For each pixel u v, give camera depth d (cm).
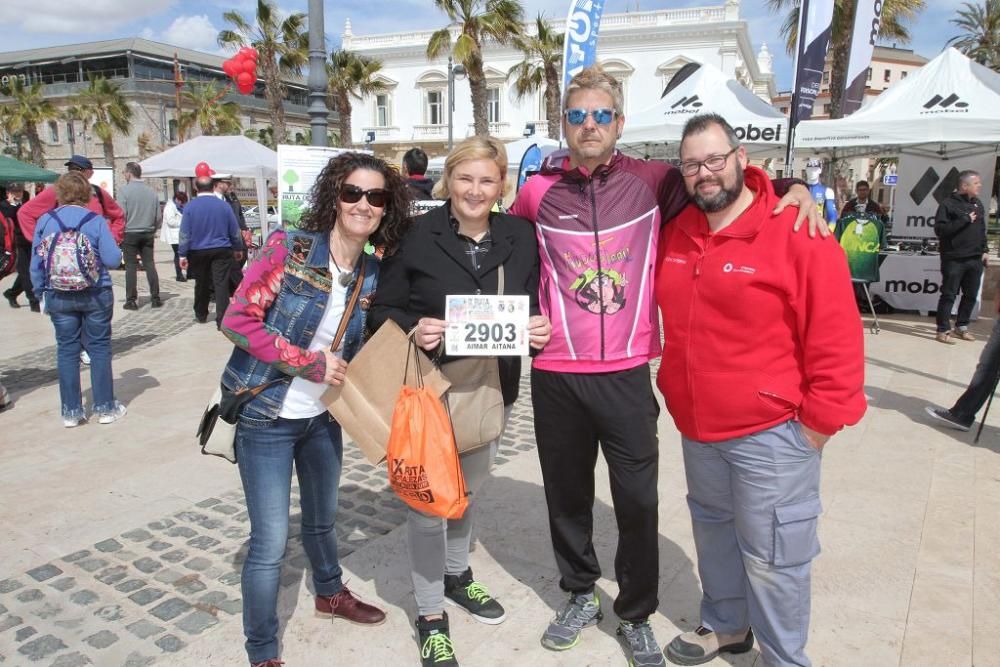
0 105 4278
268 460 239
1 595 307
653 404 250
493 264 242
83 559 338
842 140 904
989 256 1536
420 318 246
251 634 246
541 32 2664
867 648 266
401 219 247
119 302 1159
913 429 521
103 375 537
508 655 267
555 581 319
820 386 206
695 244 228
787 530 220
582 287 241
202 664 262
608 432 246
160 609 297
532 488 418
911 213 1073
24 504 399
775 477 220
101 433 518
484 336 235
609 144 236
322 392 243
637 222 242
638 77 3312
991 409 573
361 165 232
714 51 3200
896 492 407
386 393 239
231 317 222
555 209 245
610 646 273
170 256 2020
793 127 642
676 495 406
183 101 4400
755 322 214
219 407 237
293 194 548
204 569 329
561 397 248
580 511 267
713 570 258
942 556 334
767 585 228
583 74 238
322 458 261
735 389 219
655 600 260
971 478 428
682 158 215
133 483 429
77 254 498
